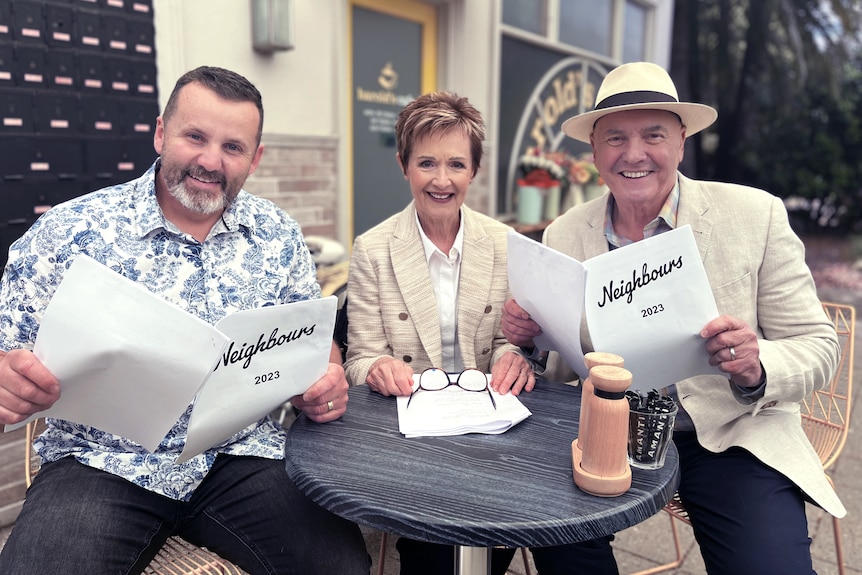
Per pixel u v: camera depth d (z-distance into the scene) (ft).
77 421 3.83
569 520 3.16
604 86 5.27
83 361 3.45
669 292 3.95
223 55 9.68
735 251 5.06
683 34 26.40
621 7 20.94
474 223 6.04
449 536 3.13
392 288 5.80
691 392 5.12
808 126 32.71
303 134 11.03
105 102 8.29
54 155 7.91
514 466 3.76
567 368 5.95
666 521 7.76
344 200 12.07
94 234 4.48
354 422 4.43
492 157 15.90
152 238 4.62
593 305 3.83
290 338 4.00
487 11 15.14
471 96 14.98
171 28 8.84
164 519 4.42
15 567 3.79
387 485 3.53
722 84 32.58
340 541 4.46
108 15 8.14
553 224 5.99
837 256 28.32
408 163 5.75
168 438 4.57
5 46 7.33
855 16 30.27
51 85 7.75
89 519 4.05
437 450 3.98
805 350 4.67
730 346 4.12
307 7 10.89
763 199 5.14
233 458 4.83
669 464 3.77
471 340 5.88
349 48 12.16
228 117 4.54
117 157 8.51
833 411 5.65
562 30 18.42
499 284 5.94
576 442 3.80
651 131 5.01
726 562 4.42
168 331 3.47
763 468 4.79
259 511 4.55
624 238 5.60
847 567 6.75
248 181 10.21
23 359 3.44
